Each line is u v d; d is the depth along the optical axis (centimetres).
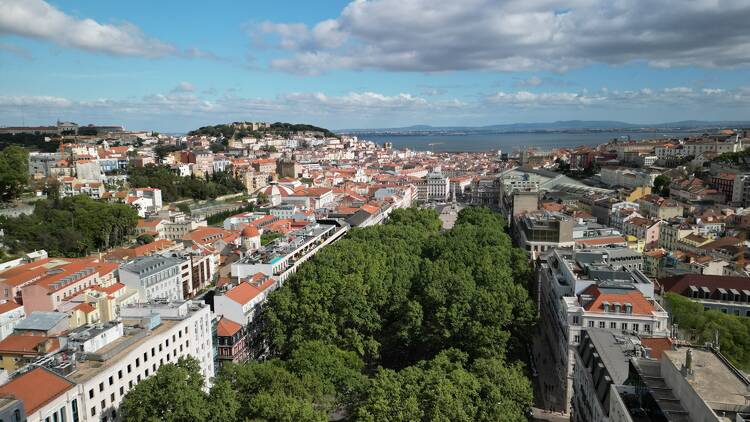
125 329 14775
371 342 18150
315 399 13175
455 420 11750
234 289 19438
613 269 17800
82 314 19562
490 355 16412
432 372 13162
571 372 15800
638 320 15250
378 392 12462
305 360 14538
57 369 11981
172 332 15100
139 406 11525
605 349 12750
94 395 12031
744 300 19925
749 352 15925
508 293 18212
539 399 16600
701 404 8050
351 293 18788
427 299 18650
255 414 11738
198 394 12044
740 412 7769
